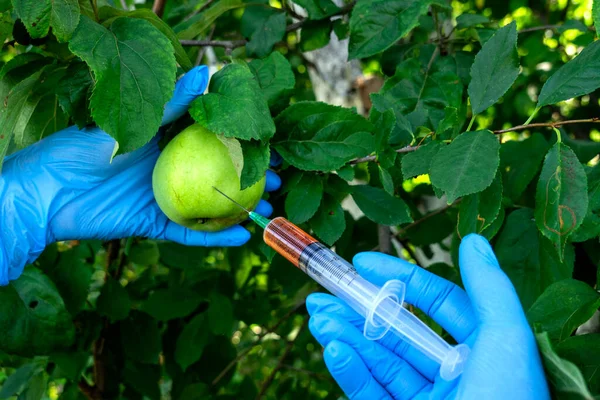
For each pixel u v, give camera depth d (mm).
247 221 521
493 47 381
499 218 416
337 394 664
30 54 419
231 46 557
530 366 341
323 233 438
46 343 515
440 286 416
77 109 409
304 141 433
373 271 421
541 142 482
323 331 400
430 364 412
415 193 620
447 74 486
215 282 616
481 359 345
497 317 355
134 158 475
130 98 368
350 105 710
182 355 580
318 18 535
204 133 409
